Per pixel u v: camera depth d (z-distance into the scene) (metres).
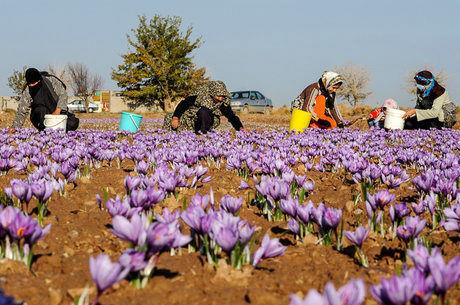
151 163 13.43
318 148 18.05
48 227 5.18
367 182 10.33
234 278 4.91
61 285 4.83
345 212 8.62
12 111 87.06
